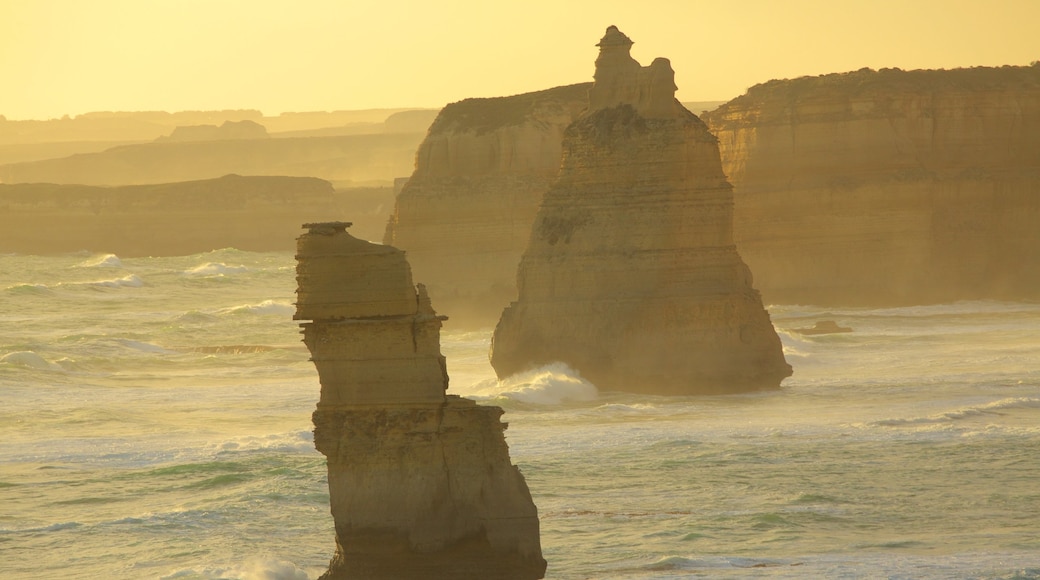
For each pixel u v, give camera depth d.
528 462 108.94
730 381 152.62
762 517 88.31
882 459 108.19
